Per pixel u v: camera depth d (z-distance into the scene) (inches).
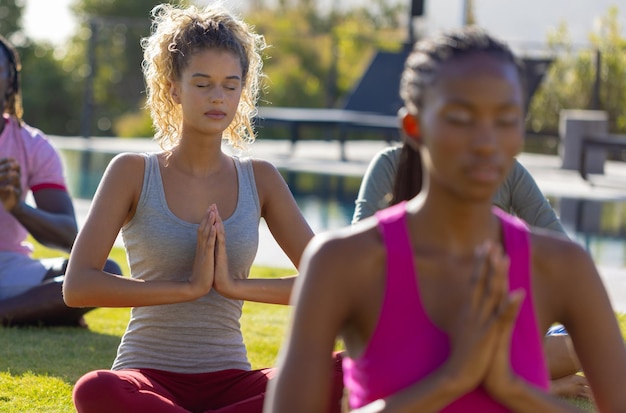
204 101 148.9
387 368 78.8
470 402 77.7
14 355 211.2
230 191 152.9
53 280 237.5
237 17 163.6
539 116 832.9
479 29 79.9
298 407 78.4
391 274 78.9
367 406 77.3
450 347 78.0
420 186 102.8
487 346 73.8
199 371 146.6
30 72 1322.6
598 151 674.8
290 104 1186.6
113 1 1379.2
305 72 1214.9
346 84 1195.9
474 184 75.6
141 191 147.9
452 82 75.5
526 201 172.2
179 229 147.9
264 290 144.7
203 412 145.4
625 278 320.2
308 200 552.1
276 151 786.8
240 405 137.7
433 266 79.2
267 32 889.5
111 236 145.4
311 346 79.5
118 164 148.1
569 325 85.1
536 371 80.9
